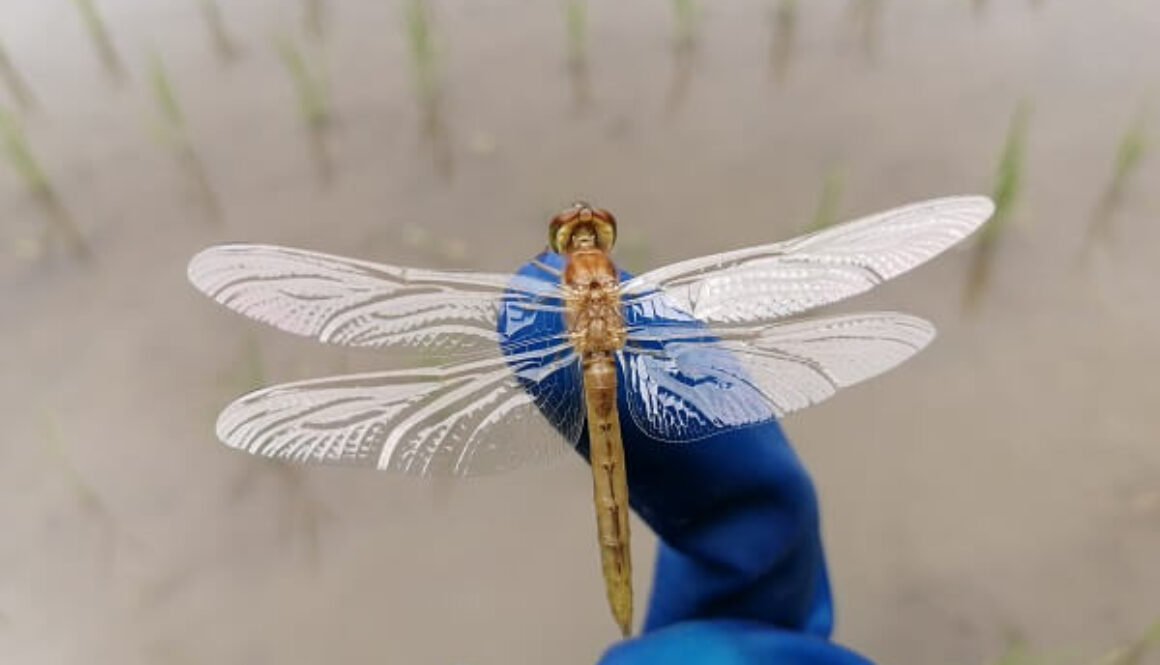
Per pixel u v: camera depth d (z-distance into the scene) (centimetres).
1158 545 17
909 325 12
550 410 13
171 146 23
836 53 25
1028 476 18
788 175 22
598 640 18
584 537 18
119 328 20
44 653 17
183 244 21
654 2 26
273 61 25
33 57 26
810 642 13
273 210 21
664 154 22
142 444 19
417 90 24
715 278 13
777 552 13
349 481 19
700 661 13
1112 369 19
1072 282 20
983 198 13
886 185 21
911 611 17
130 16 27
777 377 12
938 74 24
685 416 12
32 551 18
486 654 17
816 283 13
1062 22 25
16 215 22
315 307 13
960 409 19
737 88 24
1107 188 21
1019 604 17
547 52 25
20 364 20
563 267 14
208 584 18
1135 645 17
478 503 19
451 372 12
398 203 21
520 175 22
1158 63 24
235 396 19
